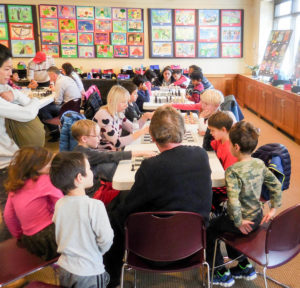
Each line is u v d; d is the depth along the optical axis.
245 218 1.95
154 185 1.67
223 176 2.04
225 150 2.34
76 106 4.75
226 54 8.47
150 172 1.66
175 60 8.42
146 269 1.77
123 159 2.30
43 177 1.80
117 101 2.77
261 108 6.87
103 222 1.54
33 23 7.90
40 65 6.56
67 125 3.03
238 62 8.56
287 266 2.44
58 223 1.55
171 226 1.67
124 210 1.78
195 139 2.74
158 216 1.71
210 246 2.12
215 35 8.34
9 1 7.75
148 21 8.11
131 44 8.21
